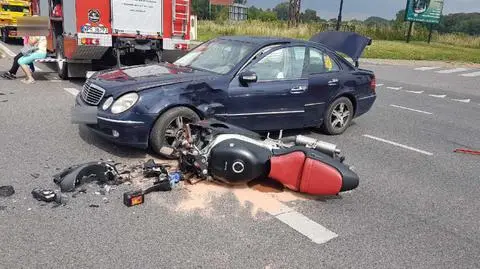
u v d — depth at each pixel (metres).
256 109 6.27
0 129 6.48
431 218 4.60
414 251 3.90
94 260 3.39
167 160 5.55
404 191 5.29
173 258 3.50
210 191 4.78
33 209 4.10
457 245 4.07
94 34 9.83
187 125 5.11
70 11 9.77
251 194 4.79
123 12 10.05
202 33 30.77
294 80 6.64
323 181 4.70
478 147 7.57
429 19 33.09
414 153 6.93
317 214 4.46
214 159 4.76
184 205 4.40
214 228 4.01
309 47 6.98
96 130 5.52
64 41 10.15
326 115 7.35
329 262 3.62
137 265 3.37
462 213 4.79
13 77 10.80
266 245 3.79
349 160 6.32
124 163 5.37
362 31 35.78
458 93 14.23
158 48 10.71
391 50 26.81
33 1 12.70
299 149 4.80
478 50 33.19
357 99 7.72
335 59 7.42
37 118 7.20
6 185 4.57
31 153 5.56
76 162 5.34
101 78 5.80
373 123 8.85
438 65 22.98
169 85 5.50
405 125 8.89
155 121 5.39
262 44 6.46
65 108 8.01
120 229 3.87
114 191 4.57
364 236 4.09
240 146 4.73
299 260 3.61
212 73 6.07
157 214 4.18
